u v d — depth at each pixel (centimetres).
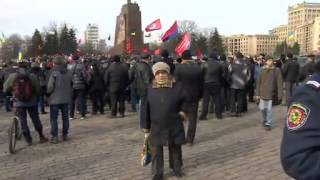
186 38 1588
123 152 883
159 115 665
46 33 8775
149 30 2064
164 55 1173
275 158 812
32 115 965
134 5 4241
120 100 1421
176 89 677
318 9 11331
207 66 1311
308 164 178
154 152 674
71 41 8138
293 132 183
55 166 776
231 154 853
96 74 1461
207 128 1173
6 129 1198
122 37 4328
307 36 8862
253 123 1259
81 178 698
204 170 738
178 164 700
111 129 1172
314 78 190
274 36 14188
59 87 980
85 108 1414
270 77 1133
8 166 780
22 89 930
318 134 178
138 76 1334
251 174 709
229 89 1490
